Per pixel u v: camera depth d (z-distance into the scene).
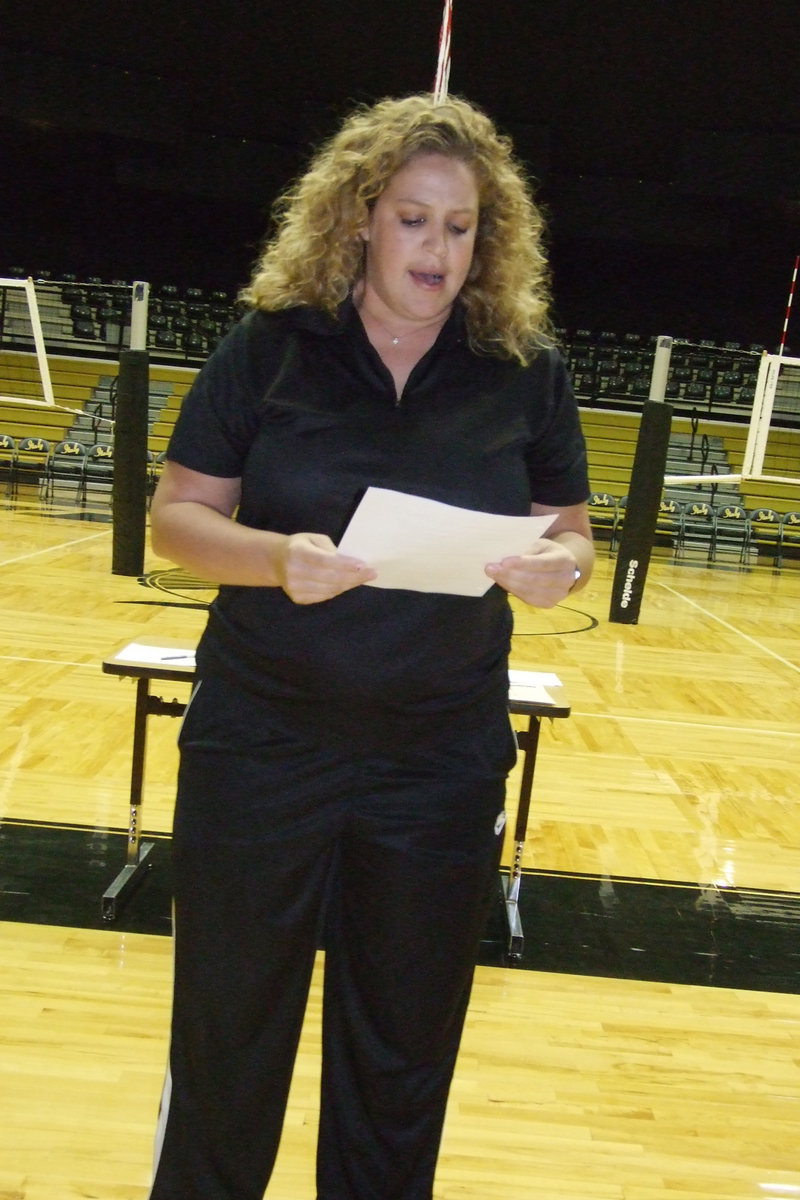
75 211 18.08
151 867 3.12
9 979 2.41
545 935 2.92
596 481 17.75
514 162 1.40
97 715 4.62
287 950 1.29
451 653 1.25
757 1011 2.60
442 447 1.23
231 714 1.27
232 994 1.29
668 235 15.88
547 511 1.43
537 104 14.04
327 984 1.38
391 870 1.28
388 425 1.22
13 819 3.38
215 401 1.26
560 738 4.95
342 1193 1.40
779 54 11.82
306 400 1.22
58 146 15.71
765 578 13.12
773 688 6.54
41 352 8.02
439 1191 1.82
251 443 1.28
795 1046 2.45
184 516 1.25
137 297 8.01
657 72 12.74
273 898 1.27
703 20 11.38
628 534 8.27
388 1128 1.37
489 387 1.28
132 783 2.98
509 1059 2.27
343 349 1.24
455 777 1.29
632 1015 2.52
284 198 1.38
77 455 14.36
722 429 17.61
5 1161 1.80
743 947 2.96
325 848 1.28
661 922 3.07
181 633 6.45
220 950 1.28
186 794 1.30
